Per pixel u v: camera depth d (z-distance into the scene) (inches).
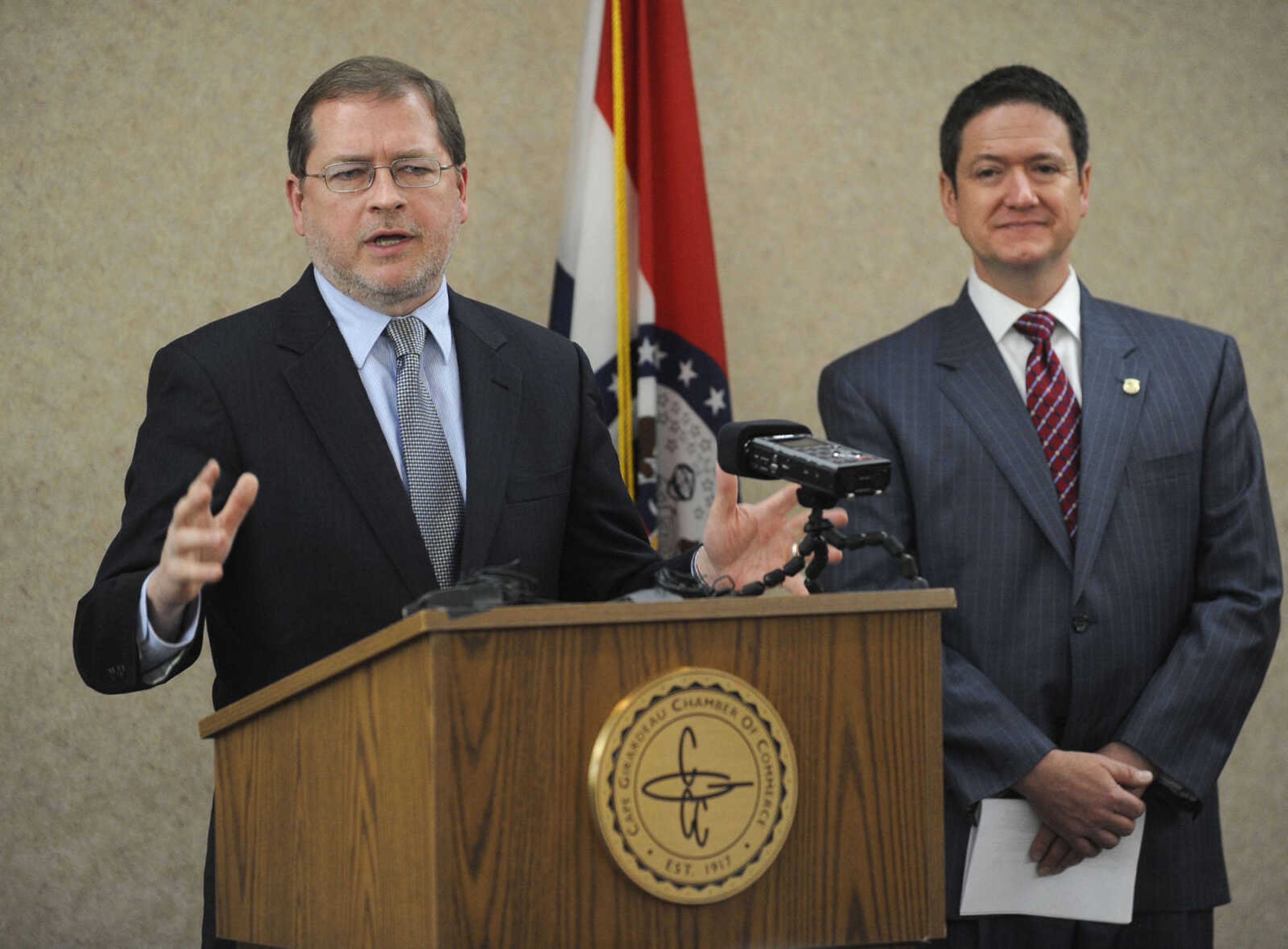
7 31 177.0
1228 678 127.6
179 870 177.8
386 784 67.1
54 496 176.6
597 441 111.9
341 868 71.1
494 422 104.7
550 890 64.1
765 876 68.1
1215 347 140.3
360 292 104.3
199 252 181.2
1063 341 141.6
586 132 176.9
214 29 183.0
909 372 141.2
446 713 62.5
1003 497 133.0
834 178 202.4
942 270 205.9
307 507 98.3
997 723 125.6
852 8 204.2
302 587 97.7
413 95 106.0
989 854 125.3
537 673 64.7
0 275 175.8
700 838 66.0
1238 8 215.2
